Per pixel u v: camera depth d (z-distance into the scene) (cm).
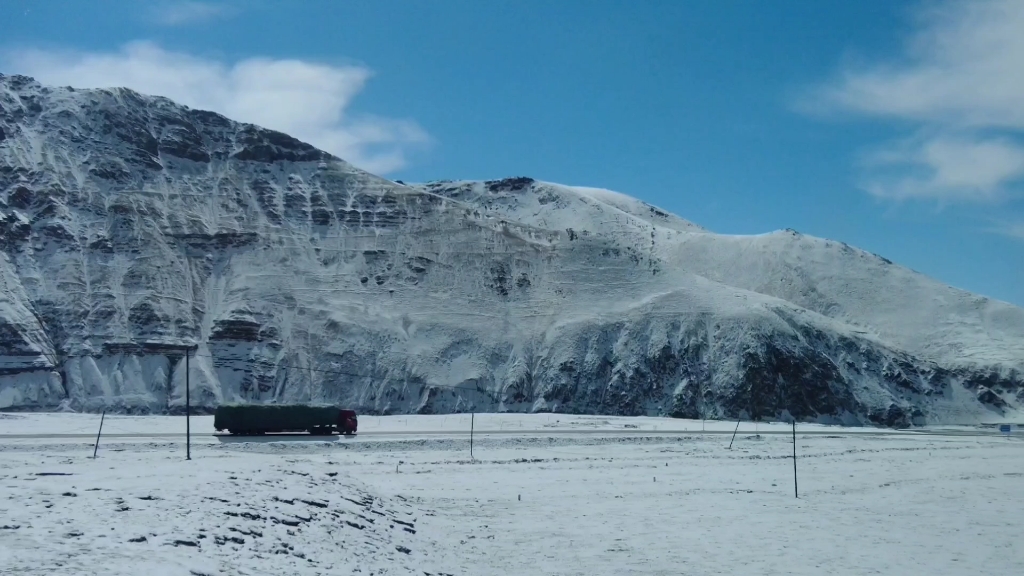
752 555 2617
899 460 5750
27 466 3522
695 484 4231
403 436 6231
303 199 13138
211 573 1689
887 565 2511
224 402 9475
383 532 2525
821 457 5853
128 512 1980
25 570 1463
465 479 4194
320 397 9881
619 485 4138
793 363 10719
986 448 6912
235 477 2564
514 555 2572
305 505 2462
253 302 10775
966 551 2719
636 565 2470
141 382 9481
